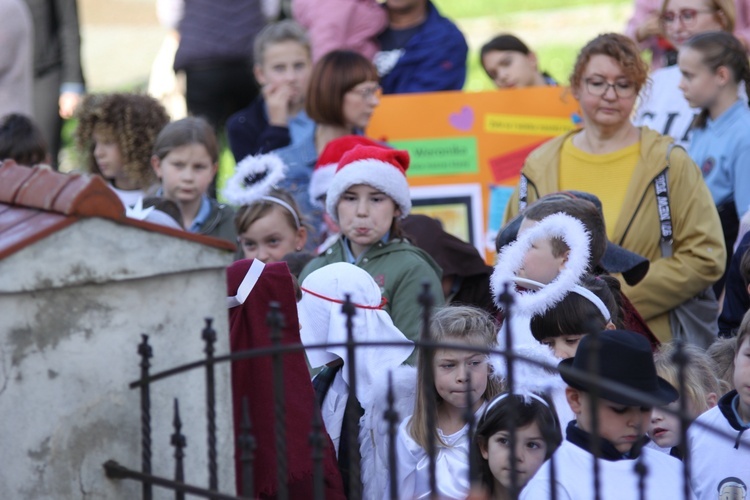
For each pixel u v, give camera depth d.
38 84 20.44
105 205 6.54
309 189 14.34
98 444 6.65
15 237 6.39
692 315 11.77
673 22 14.70
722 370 9.91
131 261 6.65
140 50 36.75
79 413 6.59
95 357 6.62
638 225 11.72
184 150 13.15
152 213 10.39
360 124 14.44
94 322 6.61
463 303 11.65
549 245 9.02
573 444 7.46
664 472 7.42
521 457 8.02
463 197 14.91
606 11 38.66
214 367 6.94
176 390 6.87
